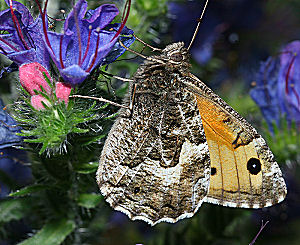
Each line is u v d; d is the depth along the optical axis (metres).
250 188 0.18
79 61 0.17
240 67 0.24
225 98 0.22
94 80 0.18
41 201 0.20
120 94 0.19
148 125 0.18
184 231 0.21
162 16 0.21
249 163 0.18
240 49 0.24
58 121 0.17
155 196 0.18
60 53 0.17
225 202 0.18
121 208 0.18
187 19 0.22
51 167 0.19
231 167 0.18
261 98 0.21
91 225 0.20
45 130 0.17
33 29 0.17
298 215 0.21
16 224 0.20
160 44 0.21
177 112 0.18
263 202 0.18
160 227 0.21
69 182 0.19
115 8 0.17
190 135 0.18
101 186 0.18
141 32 0.21
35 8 0.18
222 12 0.24
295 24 0.24
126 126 0.18
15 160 0.19
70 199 0.19
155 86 0.18
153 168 0.18
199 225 0.21
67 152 0.18
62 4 0.18
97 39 0.17
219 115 0.18
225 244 0.21
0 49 0.17
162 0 0.21
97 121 0.18
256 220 0.21
